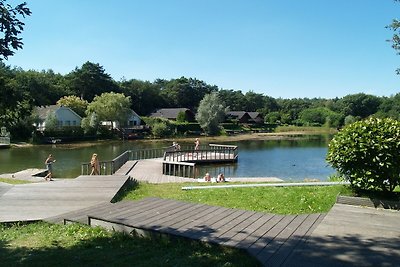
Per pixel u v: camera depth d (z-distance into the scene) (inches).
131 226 247.6
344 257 189.8
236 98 4569.4
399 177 303.4
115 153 1508.4
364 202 303.1
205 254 202.7
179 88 3927.2
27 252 218.1
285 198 345.4
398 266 178.2
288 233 231.0
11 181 618.2
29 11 189.2
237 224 251.1
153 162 1014.4
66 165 1110.4
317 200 327.3
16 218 303.3
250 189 404.2
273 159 1330.0
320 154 1515.7
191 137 2539.4
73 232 259.1
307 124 3703.3
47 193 399.2
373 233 230.2
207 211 289.3
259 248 202.4
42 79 2758.4
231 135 2778.1
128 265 189.9
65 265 192.7
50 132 1951.3
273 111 4512.8
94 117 2174.0
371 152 304.2
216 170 1043.9
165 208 299.3
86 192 404.5
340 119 3535.9
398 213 280.4
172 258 198.1
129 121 2667.3
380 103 4050.2
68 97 2593.5
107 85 3169.3
